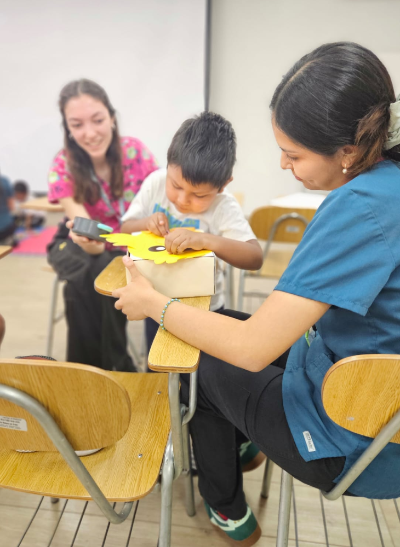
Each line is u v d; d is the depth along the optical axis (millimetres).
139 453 888
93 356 1643
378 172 722
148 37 3080
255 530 1162
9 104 3260
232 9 3145
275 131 762
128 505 867
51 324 1824
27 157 3412
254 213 1945
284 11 3129
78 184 1598
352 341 775
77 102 1512
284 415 853
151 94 3221
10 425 704
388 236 676
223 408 937
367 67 676
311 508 1306
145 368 1747
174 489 1358
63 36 3076
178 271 905
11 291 2734
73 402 659
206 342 760
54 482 818
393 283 705
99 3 3002
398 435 718
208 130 1089
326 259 685
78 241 1181
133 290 865
